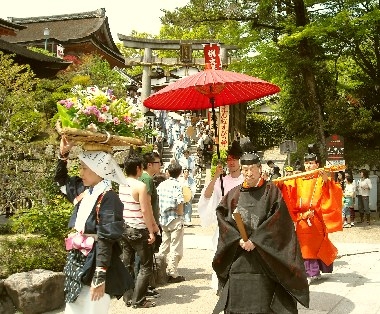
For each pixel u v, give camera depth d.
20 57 20.98
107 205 3.12
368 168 19.05
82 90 3.50
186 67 21.11
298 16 17.69
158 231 5.74
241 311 3.79
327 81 22.64
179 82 4.91
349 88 22.42
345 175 16.06
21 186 7.59
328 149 16.55
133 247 5.47
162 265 6.73
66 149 3.31
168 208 6.83
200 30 23.42
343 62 22.42
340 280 6.79
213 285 6.18
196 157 20.80
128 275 3.28
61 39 34.97
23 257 5.80
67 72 23.28
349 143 21.41
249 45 17.62
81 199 3.28
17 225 6.59
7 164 7.69
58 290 5.39
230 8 17.64
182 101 5.45
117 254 3.24
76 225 3.17
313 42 17.06
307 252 6.34
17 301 5.10
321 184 6.26
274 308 3.77
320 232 6.33
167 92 4.88
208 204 5.68
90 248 3.08
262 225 3.77
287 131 27.08
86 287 3.11
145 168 6.07
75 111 3.31
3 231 7.47
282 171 22.31
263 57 16.98
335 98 22.47
